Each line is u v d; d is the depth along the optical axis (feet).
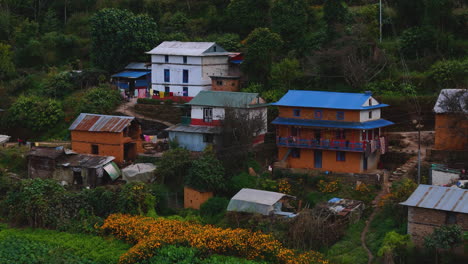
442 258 123.95
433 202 132.16
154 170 183.01
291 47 240.73
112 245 153.89
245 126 181.88
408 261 127.13
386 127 195.00
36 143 216.13
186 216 165.48
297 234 143.23
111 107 233.35
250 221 150.71
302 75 220.84
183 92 234.38
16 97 254.47
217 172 171.83
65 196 171.53
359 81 207.82
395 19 237.25
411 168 169.07
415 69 214.48
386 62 212.02
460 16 224.74
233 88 224.33
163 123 220.84
